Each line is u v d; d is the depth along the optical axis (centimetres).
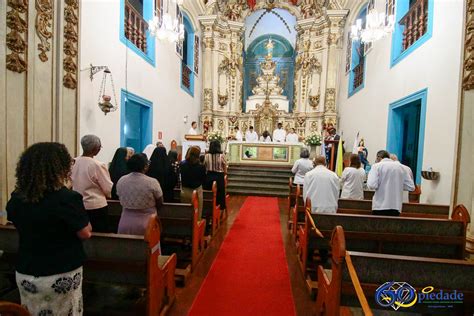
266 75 1532
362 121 1037
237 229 597
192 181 477
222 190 637
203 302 319
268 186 1021
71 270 175
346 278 231
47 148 170
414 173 763
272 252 472
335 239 228
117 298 316
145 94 838
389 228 344
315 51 1483
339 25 1366
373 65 939
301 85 1525
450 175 522
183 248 463
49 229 167
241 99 1622
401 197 427
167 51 1009
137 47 796
